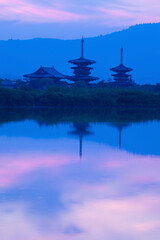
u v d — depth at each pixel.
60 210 29.97
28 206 30.72
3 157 48.38
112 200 32.44
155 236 26.30
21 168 42.62
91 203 31.70
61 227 27.30
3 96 131.75
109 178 38.97
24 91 136.12
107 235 26.36
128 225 27.83
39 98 139.38
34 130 76.00
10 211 29.69
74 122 92.06
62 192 34.16
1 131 73.56
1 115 107.81
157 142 62.22
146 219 28.75
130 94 145.88
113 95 145.62
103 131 75.81
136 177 39.41
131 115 114.06
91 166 44.22
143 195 33.62
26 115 108.94
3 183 36.56
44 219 28.55
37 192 34.09
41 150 53.78
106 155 51.09
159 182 37.62
